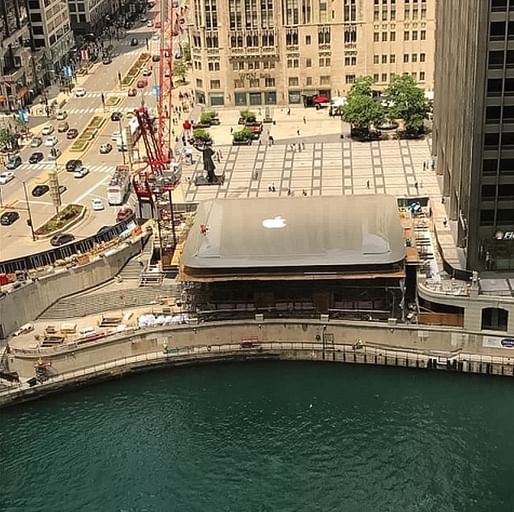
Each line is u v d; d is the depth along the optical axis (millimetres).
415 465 145000
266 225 185125
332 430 154250
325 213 189375
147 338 173125
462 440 150000
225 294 181250
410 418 156125
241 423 157500
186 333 173500
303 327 172000
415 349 168750
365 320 171375
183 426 157375
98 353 170875
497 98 155875
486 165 160875
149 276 189750
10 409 165375
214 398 164875
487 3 150625
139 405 164000
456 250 179750
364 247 174375
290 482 143000
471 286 165000
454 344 166750
